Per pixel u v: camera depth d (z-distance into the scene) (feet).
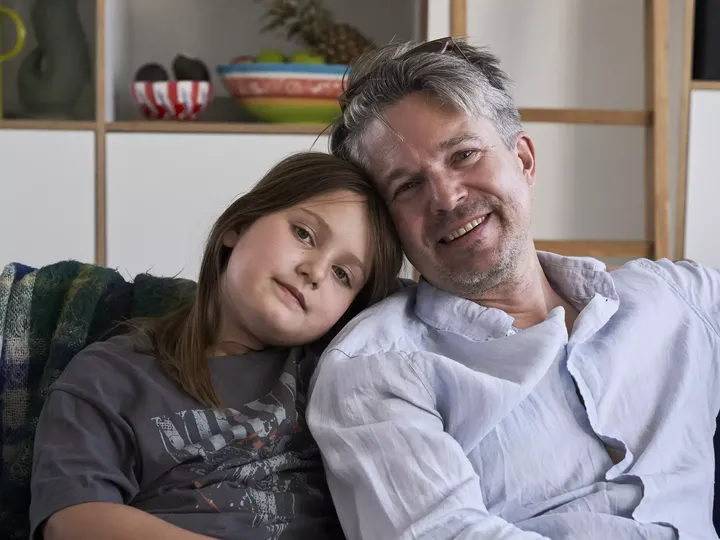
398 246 4.39
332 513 3.91
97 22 7.98
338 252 4.09
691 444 4.17
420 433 3.51
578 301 4.43
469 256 4.17
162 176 8.05
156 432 3.64
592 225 8.71
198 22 9.29
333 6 9.36
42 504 3.35
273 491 3.77
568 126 8.61
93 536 3.25
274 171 4.28
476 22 8.70
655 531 3.66
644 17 8.55
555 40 8.79
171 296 4.49
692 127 8.50
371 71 4.35
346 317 4.48
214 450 3.69
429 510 3.36
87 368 3.73
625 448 3.90
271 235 4.05
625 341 4.19
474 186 4.15
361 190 4.21
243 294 4.03
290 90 8.07
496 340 4.01
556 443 3.84
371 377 3.70
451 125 4.13
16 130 7.95
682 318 4.44
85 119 8.58
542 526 3.65
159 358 3.89
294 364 4.08
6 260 7.98
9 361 4.11
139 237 8.07
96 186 8.02
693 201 8.54
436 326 4.18
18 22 8.30
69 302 4.25
